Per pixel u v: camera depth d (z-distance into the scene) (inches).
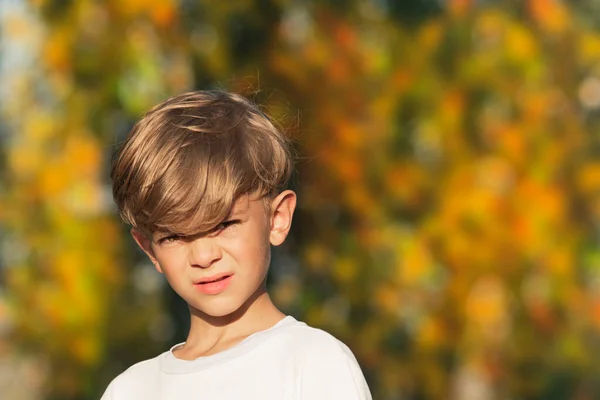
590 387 948.6
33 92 885.2
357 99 852.0
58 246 880.3
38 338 888.9
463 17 895.7
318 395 240.5
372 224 860.0
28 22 853.2
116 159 249.8
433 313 898.7
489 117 916.6
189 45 800.3
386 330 875.4
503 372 920.3
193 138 242.2
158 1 792.9
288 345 248.1
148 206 237.8
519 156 908.6
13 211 889.5
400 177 874.1
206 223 235.3
